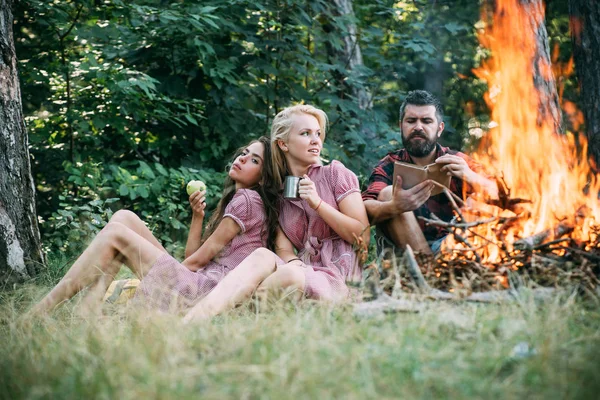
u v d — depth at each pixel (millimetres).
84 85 7074
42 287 4625
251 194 4164
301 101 7637
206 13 6676
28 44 7277
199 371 2547
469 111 10172
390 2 9289
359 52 8438
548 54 5723
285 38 7387
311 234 4125
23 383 2547
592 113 4867
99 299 3754
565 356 2650
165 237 6398
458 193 4387
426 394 2398
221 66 6914
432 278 3537
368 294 3416
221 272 4055
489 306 3180
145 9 6867
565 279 3373
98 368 2592
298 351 2668
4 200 4910
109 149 7402
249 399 2381
